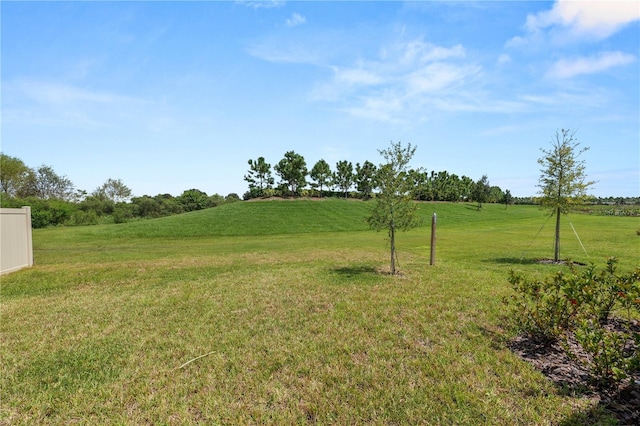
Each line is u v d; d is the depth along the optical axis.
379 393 3.55
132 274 10.77
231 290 8.26
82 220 46.94
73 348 4.92
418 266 11.43
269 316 6.18
